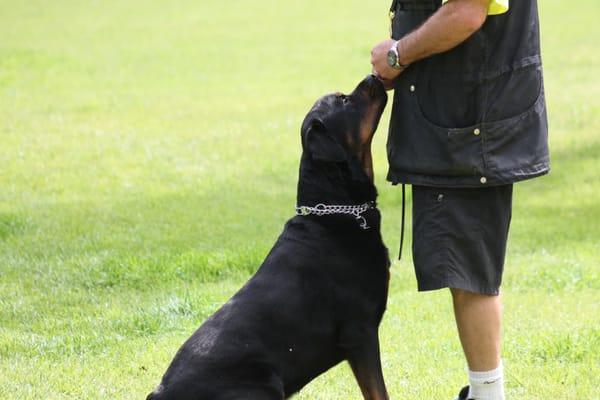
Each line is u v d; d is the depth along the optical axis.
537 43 7.35
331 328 7.15
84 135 22.11
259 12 46.38
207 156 20.23
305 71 31.34
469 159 7.17
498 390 7.80
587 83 27.97
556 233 15.16
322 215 7.36
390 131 7.64
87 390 8.89
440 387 8.88
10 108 25.42
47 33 40.22
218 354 6.78
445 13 6.88
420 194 7.45
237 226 15.15
